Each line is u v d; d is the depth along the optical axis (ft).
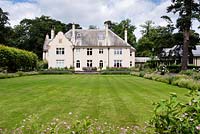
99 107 33.06
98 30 193.57
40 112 29.40
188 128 10.46
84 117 26.68
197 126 10.20
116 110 30.94
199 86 55.62
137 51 252.62
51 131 13.43
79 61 186.19
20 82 78.59
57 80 90.02
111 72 156.04
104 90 55.36
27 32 244.83
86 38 188.85
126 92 51.49
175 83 70.08
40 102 37.14
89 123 12.75
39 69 170.60
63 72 156.35
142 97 43.42
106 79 98.17
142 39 241.96
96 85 68.69
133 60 196.54
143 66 171.63
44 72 153.48
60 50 183.83
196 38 115.96
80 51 185.78
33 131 15.31
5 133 18.30
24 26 246.27
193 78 71.82
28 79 95.50
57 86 64.59
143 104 35.63
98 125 19.02
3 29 196.34
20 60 138.00
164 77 85.40
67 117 26.43
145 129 15.93
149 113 28.99
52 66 183.52
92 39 188.24
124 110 30.94
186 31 109.91
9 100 39.06
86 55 185.98
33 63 161.99
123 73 156.35
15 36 235.40
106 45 184.96
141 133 15.99
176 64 139.85
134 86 65.98
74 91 52.95
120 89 57.77
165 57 125.80
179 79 71.36
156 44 124.88
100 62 186.09
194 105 10.82
